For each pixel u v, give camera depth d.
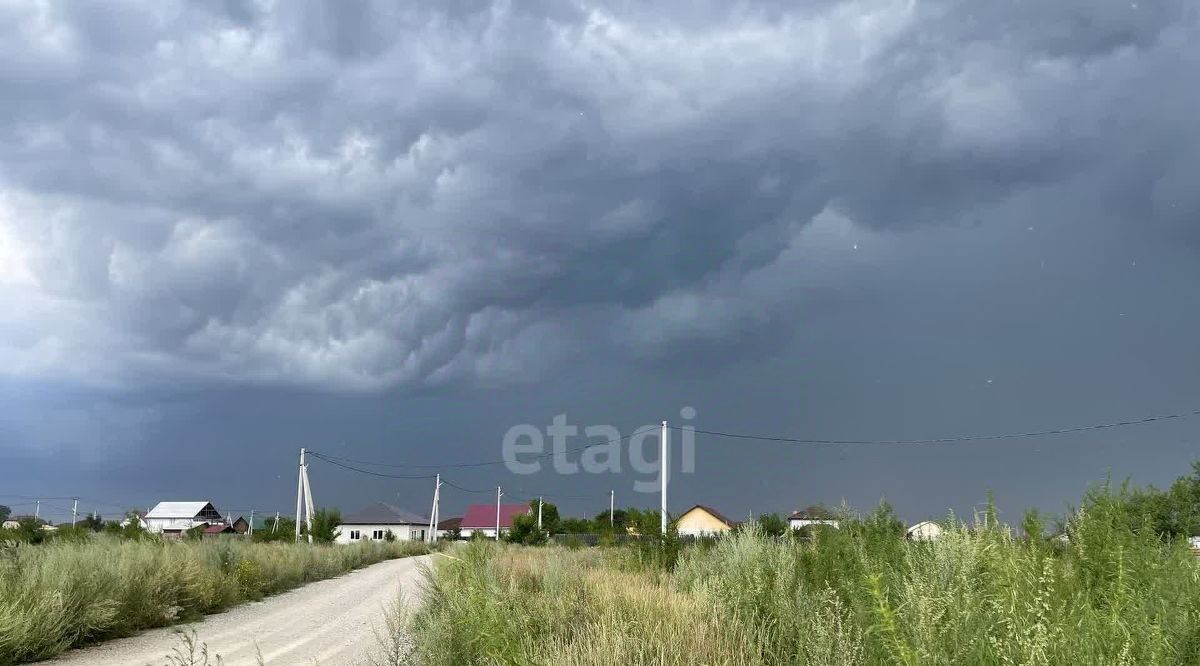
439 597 15.08
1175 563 5.59
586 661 6.65
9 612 12.54
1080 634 4.22
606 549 25.59
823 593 7.11
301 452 60.78
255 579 24.36
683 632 7.21
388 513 123.75
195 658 12.24
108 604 15.20
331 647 13.20
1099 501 6.66
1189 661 4.21
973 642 4.29
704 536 17.94
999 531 6.61
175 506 124.31
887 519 9.84
